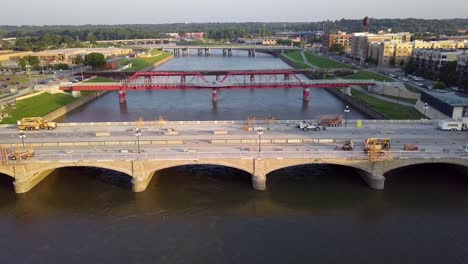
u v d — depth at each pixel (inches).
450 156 3029.0
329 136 3641.7
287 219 2736.2
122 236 2549.2
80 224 2682.1
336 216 2765.7
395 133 3742.6
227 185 3216.0
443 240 2482.8
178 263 2288.4
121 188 3179.1
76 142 3474.4
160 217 2763.3
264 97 7406.5
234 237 2534.5
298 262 2287.2
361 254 2354.8
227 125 4114.2
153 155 3085.6
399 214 2783.0
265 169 3053.6
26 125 3988.7
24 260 2320.4
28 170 3041.3
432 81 7411.4
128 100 7234.3
